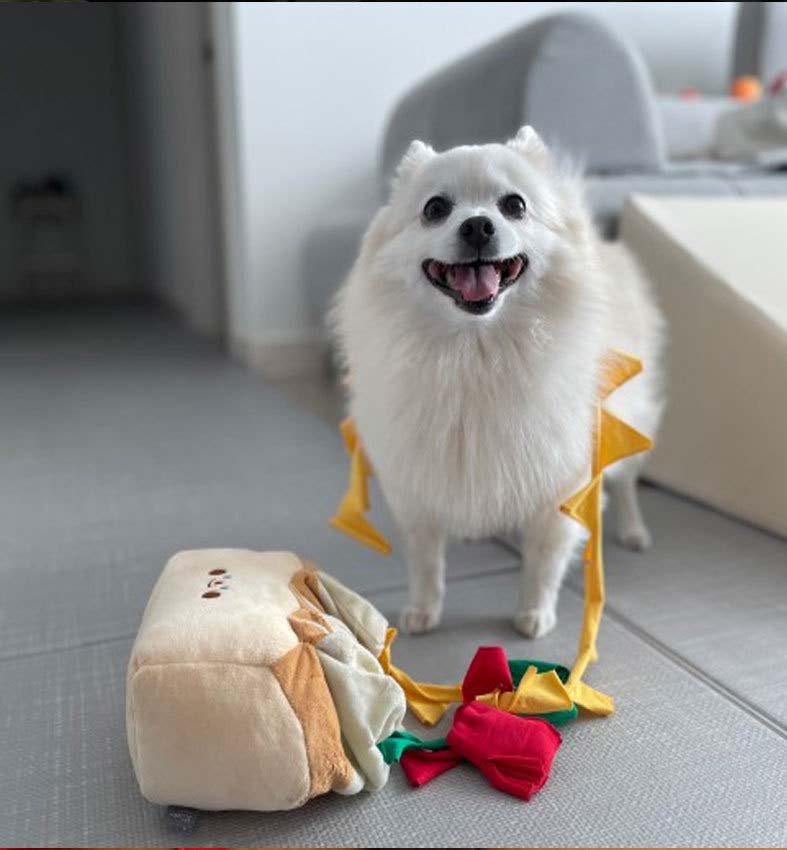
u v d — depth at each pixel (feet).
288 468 7.97
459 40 12.63
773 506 6.08
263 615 3.39
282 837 3.14
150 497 7.20
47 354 14.29
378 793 3.39
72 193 24.81
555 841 3.10
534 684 3.87
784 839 3.10
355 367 4.52
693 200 7.24
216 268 15.64
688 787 3.41
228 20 11.75
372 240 4.44
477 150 4.19
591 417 4.37
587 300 4.24
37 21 23.39
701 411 6.67
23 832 3.20
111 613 5.08
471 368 4.10
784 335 5.83
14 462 8.25
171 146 18.34
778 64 13.37
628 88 7.45
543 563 4.67
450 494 4.33
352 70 12.17
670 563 5.72
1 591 5.39
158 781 3.08
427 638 4.75
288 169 12.23
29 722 3.93
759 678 4.26
